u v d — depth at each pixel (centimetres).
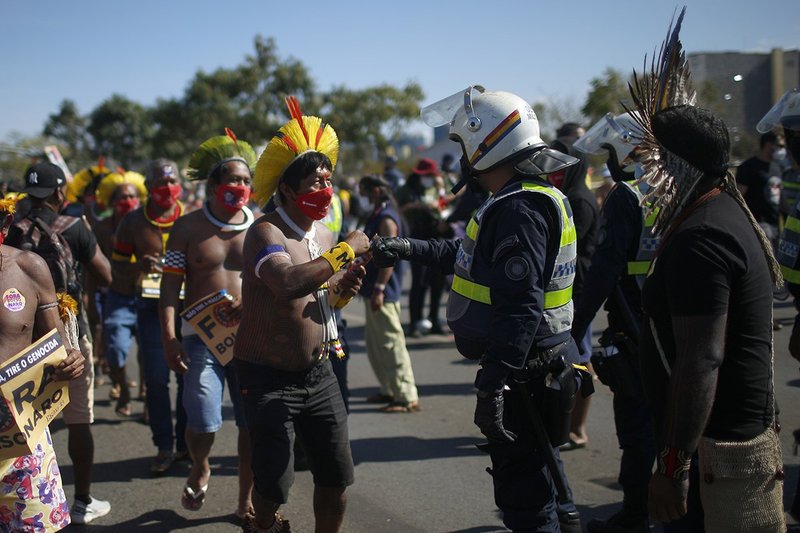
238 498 447
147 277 512
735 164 315
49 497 312
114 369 635
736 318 231
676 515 233
